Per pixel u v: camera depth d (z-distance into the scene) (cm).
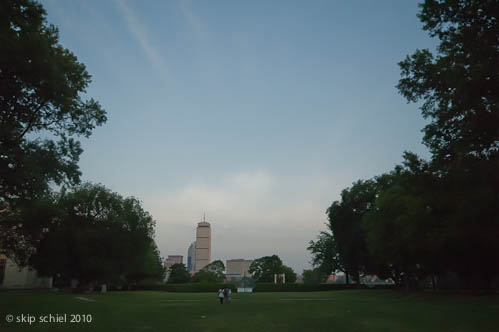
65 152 2400
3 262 6278
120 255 5744
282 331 1677
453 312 2344
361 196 6850
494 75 1878
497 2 1878
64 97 2202
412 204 3897
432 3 2053
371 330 1700
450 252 4222
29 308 2541
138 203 6462
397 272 6631
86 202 5694
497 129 1994
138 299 4175
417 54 2397
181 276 13400
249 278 14750
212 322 1980
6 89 2084
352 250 6638
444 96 2280
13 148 2094
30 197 2300
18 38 1942
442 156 2392
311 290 7769
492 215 2406
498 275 4688
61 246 5197
